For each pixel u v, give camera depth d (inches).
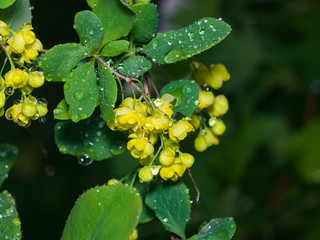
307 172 20.0
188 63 10.0
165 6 20.4
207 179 19.4
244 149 19.8
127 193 8.7
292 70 20.7
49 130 23.1
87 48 9.3
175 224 9.9
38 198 23.3
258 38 20.6
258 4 20.9
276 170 20.7
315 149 20.0
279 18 20.9
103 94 9.2
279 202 20.0
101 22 9.2
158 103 9.4
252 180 20.4
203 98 10.1
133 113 9.1
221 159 19.8
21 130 24.1
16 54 9.4
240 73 20.1
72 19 23.1
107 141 10.5
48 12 22.8
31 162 24.0
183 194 10.0
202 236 9.7
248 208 19.4
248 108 20.5
